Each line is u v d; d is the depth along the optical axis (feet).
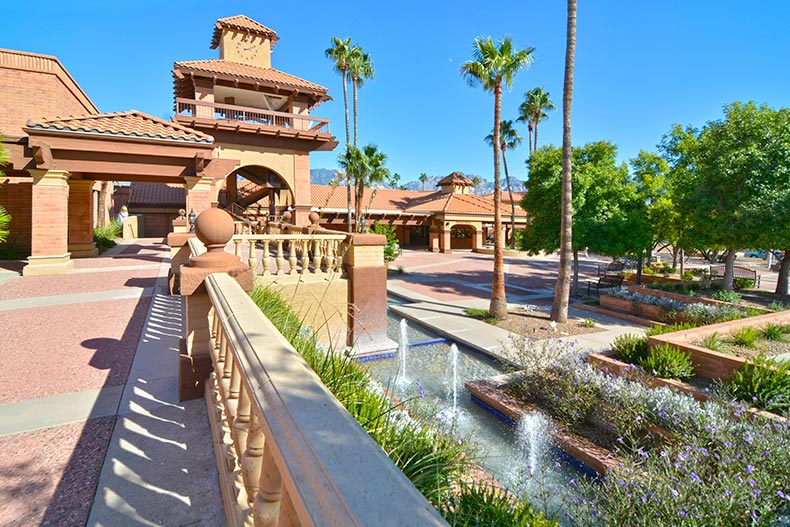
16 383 12.19
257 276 27.40
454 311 47.39
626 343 27.37
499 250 43.55
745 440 14.75
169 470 8.12
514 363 26.99
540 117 125.08
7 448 8.73
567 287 42.47
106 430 9.57
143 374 13.00
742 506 11.62
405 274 75.46
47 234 33.58
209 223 10.92
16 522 6.57
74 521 6.65
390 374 28.43
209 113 61.52
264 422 3.91
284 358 5.02
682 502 11.72
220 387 8.42
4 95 45.47
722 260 116.26
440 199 126.93
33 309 21.42
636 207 55.47
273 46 77.20
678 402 18.42
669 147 53.62
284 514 3.63
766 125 42.60
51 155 32.89
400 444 8.49
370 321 30.45
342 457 3.12
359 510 2.57
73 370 13.26
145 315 20.38
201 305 11.18
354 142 94.73
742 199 42.57
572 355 24.89
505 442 20.31
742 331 28.50
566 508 14.14
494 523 7.73
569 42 40.40
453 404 24.38
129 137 35.01
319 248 29.35
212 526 6.68
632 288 50.88
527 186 61.26
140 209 100.78
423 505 2.72
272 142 62.59
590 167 54.24
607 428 20.40
